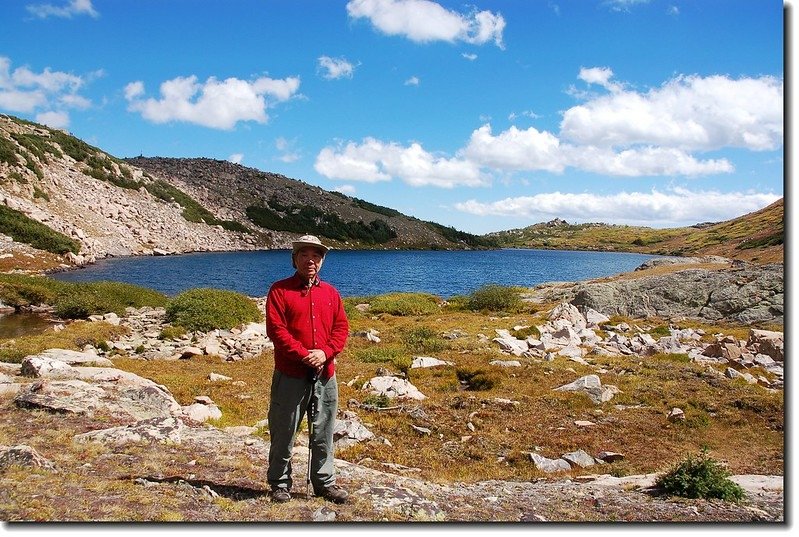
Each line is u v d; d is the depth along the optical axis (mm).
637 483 9219
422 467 10828
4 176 97375
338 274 100938
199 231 149750
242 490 6293
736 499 7918
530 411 14961
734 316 33250
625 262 172000
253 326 29281
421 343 24562
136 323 29750
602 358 22234
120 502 5285
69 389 10062
